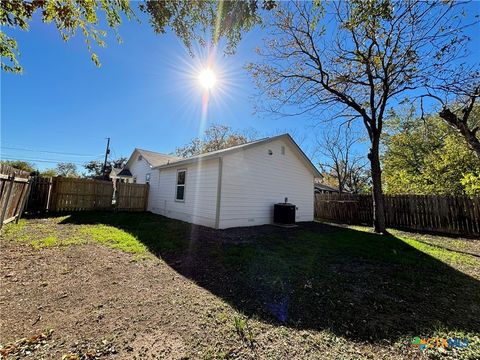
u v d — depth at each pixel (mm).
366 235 7562
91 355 1807
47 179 10211
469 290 3338
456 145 9969
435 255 5223
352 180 23500
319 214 13391
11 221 6785
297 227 8898
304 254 4957
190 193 9180
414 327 2359
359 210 11258
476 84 6324
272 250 5152
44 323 2205
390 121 14828
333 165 23469
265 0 3170
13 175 5996
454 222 8117
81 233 6086
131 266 3898
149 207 12859
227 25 3238
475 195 7730
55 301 2637
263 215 9234
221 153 7641
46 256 4133
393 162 15234
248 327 2279
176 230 7086
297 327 2311
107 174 24781
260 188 9148
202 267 3979
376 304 2852
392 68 7645
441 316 2598
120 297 2805
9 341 1915
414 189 10727
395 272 4047
